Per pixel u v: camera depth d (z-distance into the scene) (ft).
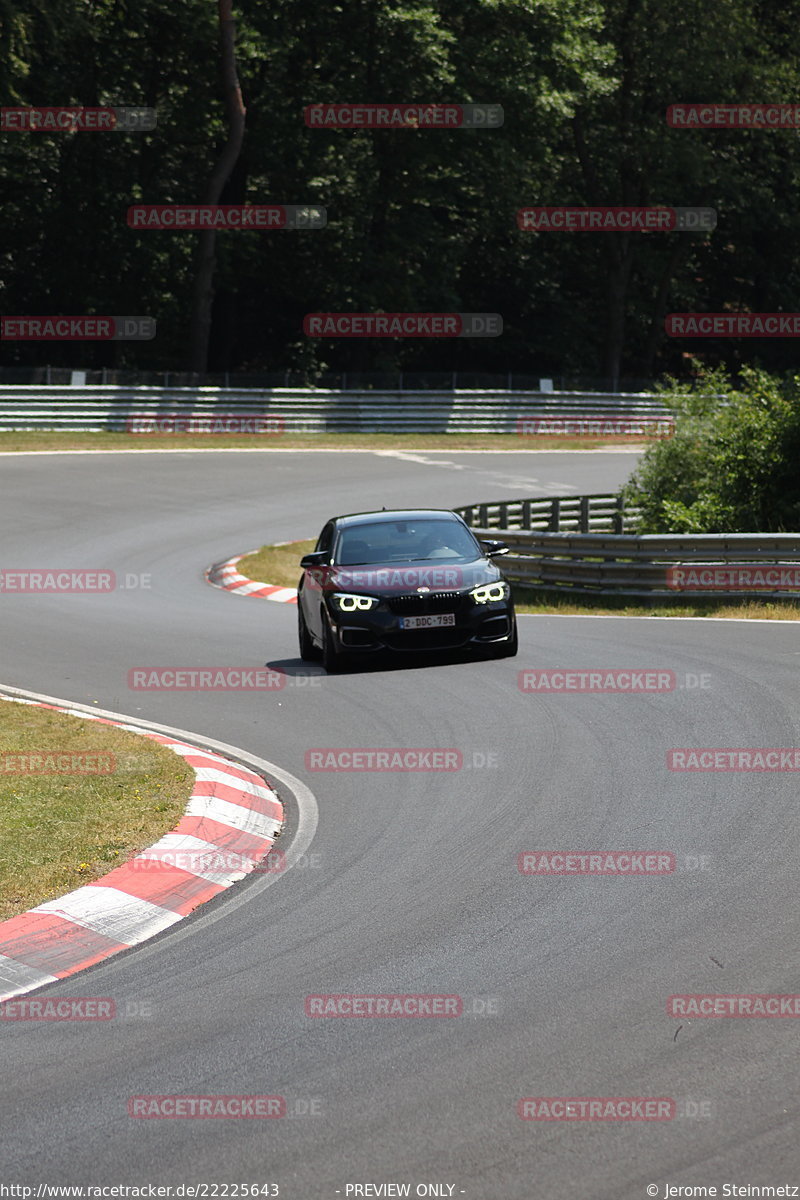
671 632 149.89
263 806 84.84
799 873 67.00
